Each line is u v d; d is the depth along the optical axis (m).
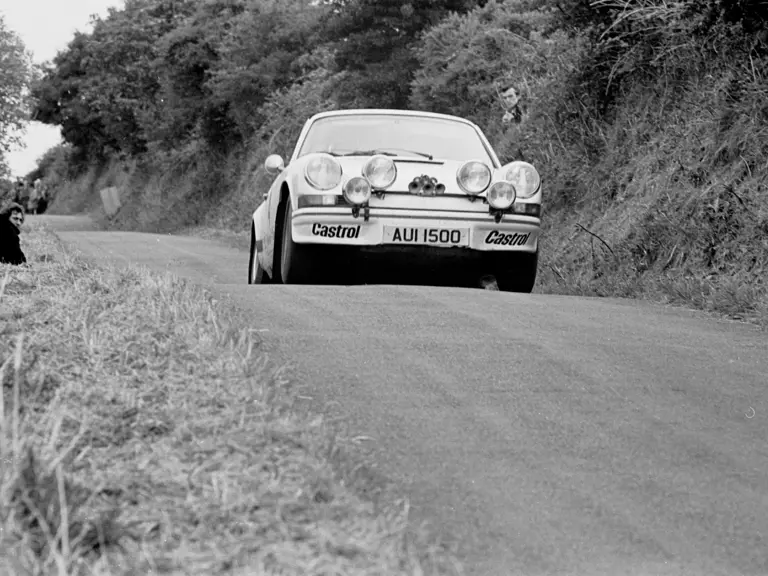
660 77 27.67
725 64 24.91
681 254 22.11
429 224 19.02
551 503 8.45
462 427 10.12
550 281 25.53
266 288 17.00
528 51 37.53
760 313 16.86
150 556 6.42
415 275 20.02
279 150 64.94
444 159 20.42
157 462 7.82
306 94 65.19
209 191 80.94
